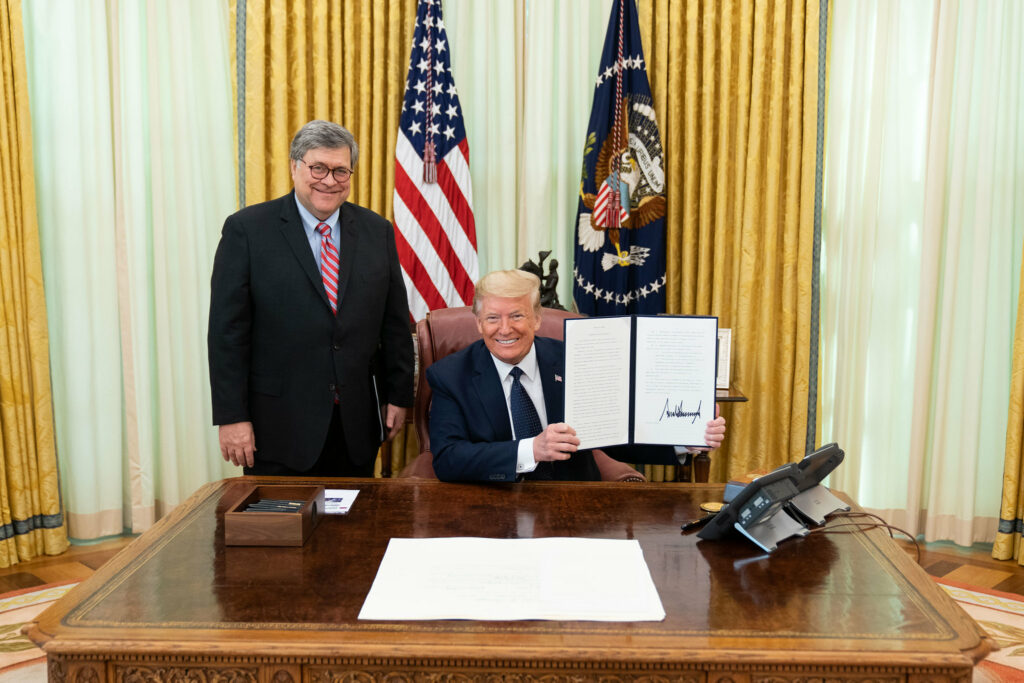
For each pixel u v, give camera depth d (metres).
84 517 3.71
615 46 3.69
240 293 2.48
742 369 3.81
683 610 1.35
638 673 1.23
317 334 2.50
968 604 3.07
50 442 3.52
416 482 2.08
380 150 3.79
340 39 3.72
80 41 3.51
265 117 3.70
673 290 3.89
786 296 3.78
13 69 3.29
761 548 1.63
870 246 3.80
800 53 3.67
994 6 3.50
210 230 3.90
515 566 1.52
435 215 3.71
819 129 3.71
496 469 1.99
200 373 3.90
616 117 3.68
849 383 3.88
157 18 3.69
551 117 3.86
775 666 1.21
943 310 3.69
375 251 2.63
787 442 3.87
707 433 1.99
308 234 2.57
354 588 1.43
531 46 3.81
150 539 1.67
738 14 3.70
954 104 3.61
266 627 1.28
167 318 3.80
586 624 1.30
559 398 2.26
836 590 1.44
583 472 2.32
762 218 3.78
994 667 2.55
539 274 3.53
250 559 1.56
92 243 3.64
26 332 3.43
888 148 3.77
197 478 3.93
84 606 1.36
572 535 1.70
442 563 1.53
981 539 3.82
